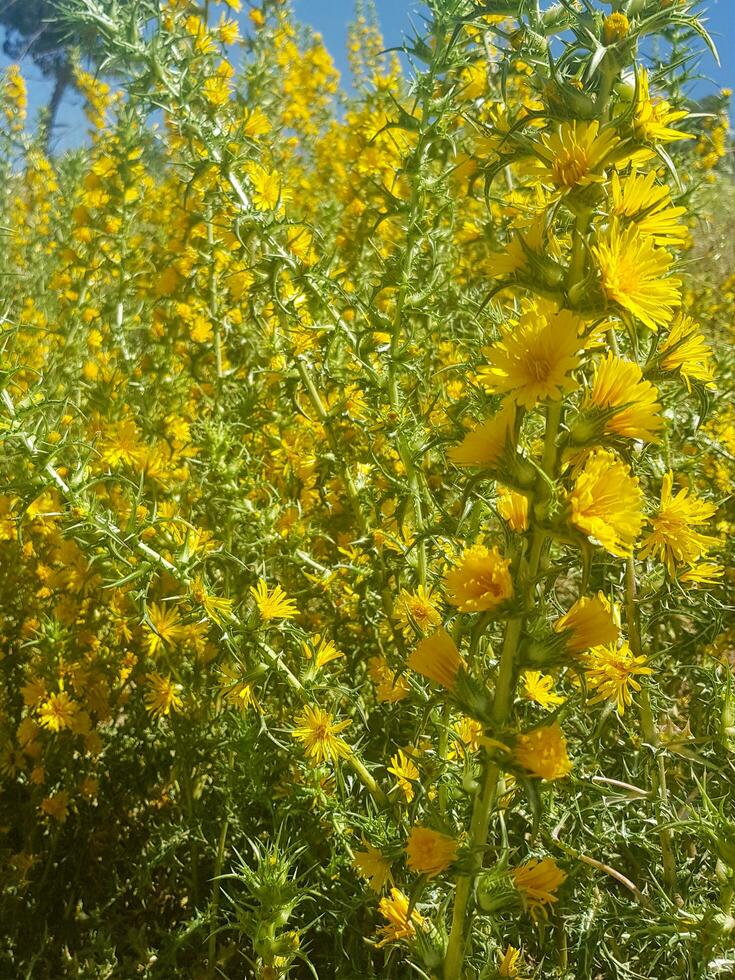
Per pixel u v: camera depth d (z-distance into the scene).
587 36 1.12
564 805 1.82
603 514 1.05
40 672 2.55
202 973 2.10
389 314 3.02
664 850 1.73
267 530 2.46
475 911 1.28
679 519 1.34
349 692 1.90
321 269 2.39
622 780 2.01
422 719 1.42
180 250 3.37
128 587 2.13
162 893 2.45
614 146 1.06
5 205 6.16
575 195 1.08
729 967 1.48
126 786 2.64
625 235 1.04
